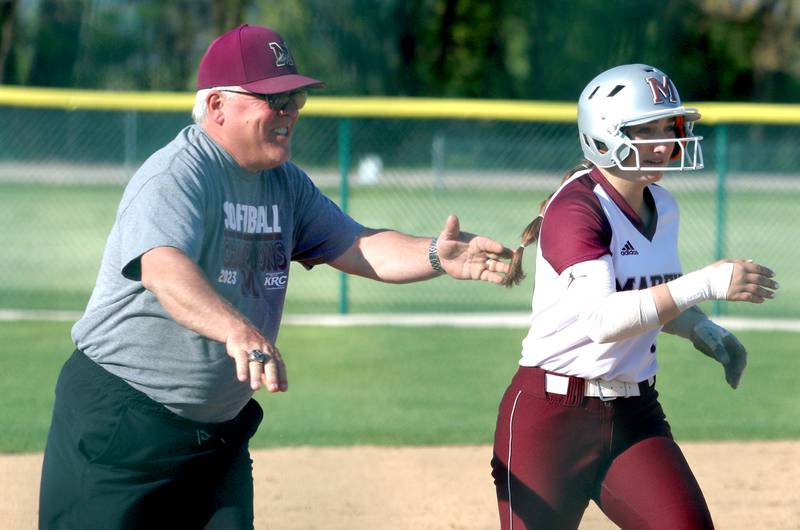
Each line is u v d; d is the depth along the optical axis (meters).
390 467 25.30
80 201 89.69
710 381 34.09
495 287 54.72
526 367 13.97
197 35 146.62
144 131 93.25
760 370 35.50
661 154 13.42
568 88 141.25
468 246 14.43
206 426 13.32
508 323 43.84
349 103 44.75
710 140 94.50
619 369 13.52
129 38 147.88
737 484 24.06
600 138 13.38
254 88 12.69
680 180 94.75
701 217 83.44
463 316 45.62
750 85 145.75
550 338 13.58
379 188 92.12
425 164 100.88
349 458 26.00
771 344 39.66
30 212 83.88
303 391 32.53
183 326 11.87
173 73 147.25
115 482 13.07
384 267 14.70
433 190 90.75
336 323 43.47
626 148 13.27
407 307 48.84
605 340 12.73
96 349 13.12
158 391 12.98
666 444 13.75
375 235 14.93
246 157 13.09
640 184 13.59
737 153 94.31
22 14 150.00
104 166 102.00
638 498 13.42
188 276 11.74
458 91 139.75
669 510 13.20
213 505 13.55
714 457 26.25
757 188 97.06
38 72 149.75
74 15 149.62
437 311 47.75
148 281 11.88
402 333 41.56
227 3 141.38
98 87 148.50
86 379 13.19
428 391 32.62
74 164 102.31
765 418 29.83
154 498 13.26
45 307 47.41
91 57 148.62
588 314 12.73
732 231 76.69
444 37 139.75
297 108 13.13
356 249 14.84
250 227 13.30
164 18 146.38
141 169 12.77
